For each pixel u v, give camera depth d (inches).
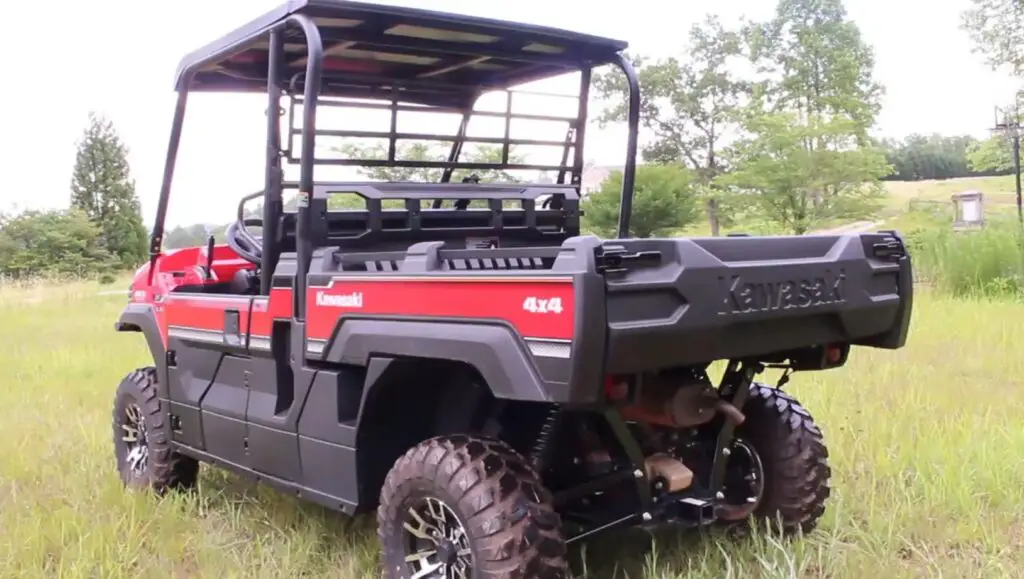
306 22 143.6
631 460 123.1
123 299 713.0
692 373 135.8
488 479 116.8
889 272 140.0
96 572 150.5
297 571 149.6
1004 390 253.1
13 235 1433.3
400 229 161.2
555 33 159.9
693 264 111.5
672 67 1058.7
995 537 151.3
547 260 163.8
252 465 158.4
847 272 131.5
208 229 191.5
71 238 1460.4
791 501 149.6
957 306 437.1
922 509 163.2
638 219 637.9
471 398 138.6
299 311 144.9
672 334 109.2
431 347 118.6
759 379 259.6
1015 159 909.8
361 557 152.0
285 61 170.1
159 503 180.7
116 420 203.2
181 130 185.6
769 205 785.6
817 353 143.3
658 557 147.3
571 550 151.7
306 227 145.7
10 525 169.0
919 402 233.5
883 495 169.9
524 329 108.0
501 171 187.9
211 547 157.6
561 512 136.8
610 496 136.7
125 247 1675.7
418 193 162.2
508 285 110.0
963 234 570.6
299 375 144.4
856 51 1055.6
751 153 828.6
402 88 181.6
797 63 1027.9
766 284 119.3
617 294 105.0
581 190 188.1
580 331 102.0
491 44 165.9
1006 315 399.5
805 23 1047.6
